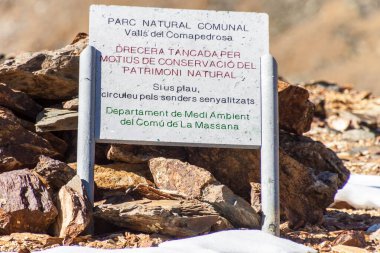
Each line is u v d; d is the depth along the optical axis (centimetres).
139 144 927
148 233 894
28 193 882
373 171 1606
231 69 928
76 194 885
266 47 937
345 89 2445
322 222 1041
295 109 1077
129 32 927
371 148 1819
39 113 1006
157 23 930
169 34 929
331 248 889
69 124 988
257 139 920
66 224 868
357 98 2319
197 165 1004
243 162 1005
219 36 932
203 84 922
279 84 1065
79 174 905
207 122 916
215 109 920
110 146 1000
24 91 1023
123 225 895
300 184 1027
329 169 1088
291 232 966
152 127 911
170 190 949
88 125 906
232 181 1006
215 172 1005
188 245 826
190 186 941
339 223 1066
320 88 2422
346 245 899
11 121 964
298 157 1081
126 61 920
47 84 1016
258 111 925
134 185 965
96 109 911
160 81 920
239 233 870
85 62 914
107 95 914
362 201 1239
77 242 862
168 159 962
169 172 957
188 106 918
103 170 978
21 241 848
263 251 825
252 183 979
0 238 855
